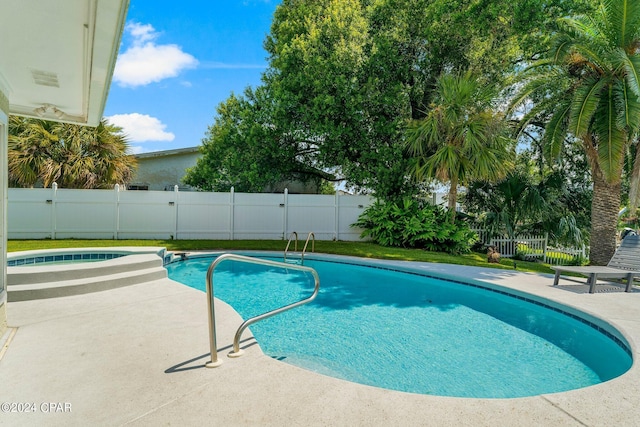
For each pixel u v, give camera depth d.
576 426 2.49
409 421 2.47
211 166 18.14
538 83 11.08
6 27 2.79
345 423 2.42
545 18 11.61
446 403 2.73
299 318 5.84
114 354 3.46
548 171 15.79
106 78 3.65
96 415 2.46
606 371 4.17
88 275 6.22
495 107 12.63
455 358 4.43
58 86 4.27
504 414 2.61
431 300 7.15
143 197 12.91
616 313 5.43
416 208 13.80
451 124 11.61
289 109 14.52
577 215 15.02
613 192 10.51
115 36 2.76
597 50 9.57
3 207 3.95
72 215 12.29
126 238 12.82
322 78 13.44
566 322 5.91
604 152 9.69
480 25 12.65
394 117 14.32
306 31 15.38
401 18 14.02
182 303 5.26
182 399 2.67
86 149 14.86
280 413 2.52
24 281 5.65
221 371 3.13
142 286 6.36
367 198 14.91
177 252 10.67
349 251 11.73
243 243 12.72
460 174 12.31
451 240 12.84
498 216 14.04
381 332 5.27
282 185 20.97
